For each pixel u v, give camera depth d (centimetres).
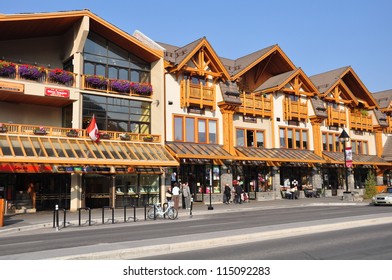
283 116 3878
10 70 2456
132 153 2731
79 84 2706
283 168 3834
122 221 2066
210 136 3341
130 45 3000
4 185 2439
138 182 2870
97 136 2647
